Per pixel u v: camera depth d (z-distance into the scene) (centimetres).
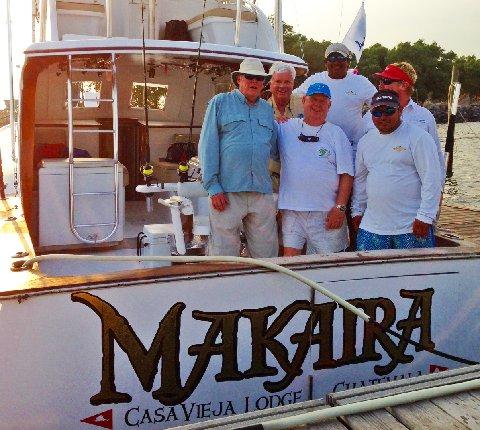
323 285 324
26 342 281
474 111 8350
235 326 310
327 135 388
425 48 9362
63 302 282
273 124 379
